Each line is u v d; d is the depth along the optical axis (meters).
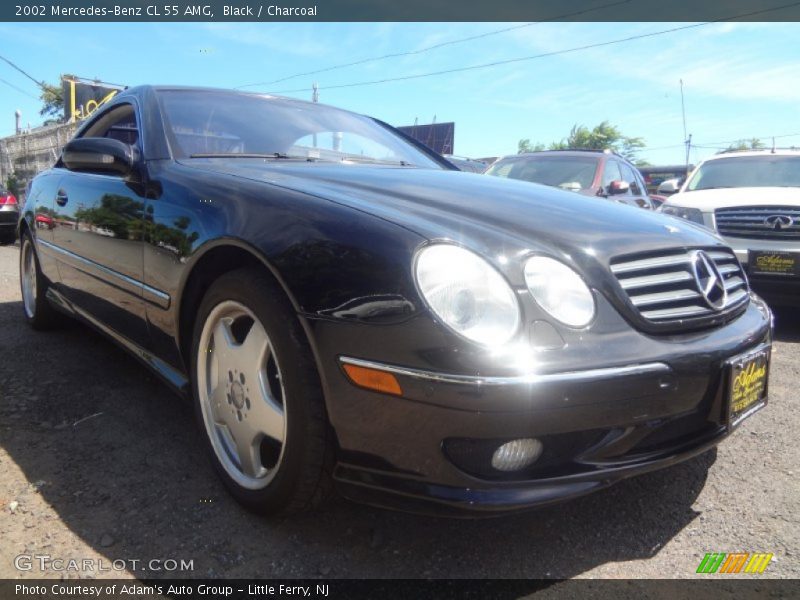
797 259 4.50
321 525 1.96
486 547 1.89
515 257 1.66
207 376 2.13
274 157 2.69
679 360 1.73
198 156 2.52
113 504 2.02
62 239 3.16
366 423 1.61
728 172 6.28
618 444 1.69
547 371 1.52
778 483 2.34
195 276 2.11
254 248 1.81
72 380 3.08
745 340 1.98
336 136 3.10
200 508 2.02
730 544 1.95
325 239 1.70
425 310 1.51
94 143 2.47
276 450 2.00
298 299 1.67
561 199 2.36
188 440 2.48
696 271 1.97
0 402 2.78
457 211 1.94
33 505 2.00
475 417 1.49
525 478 1.61
